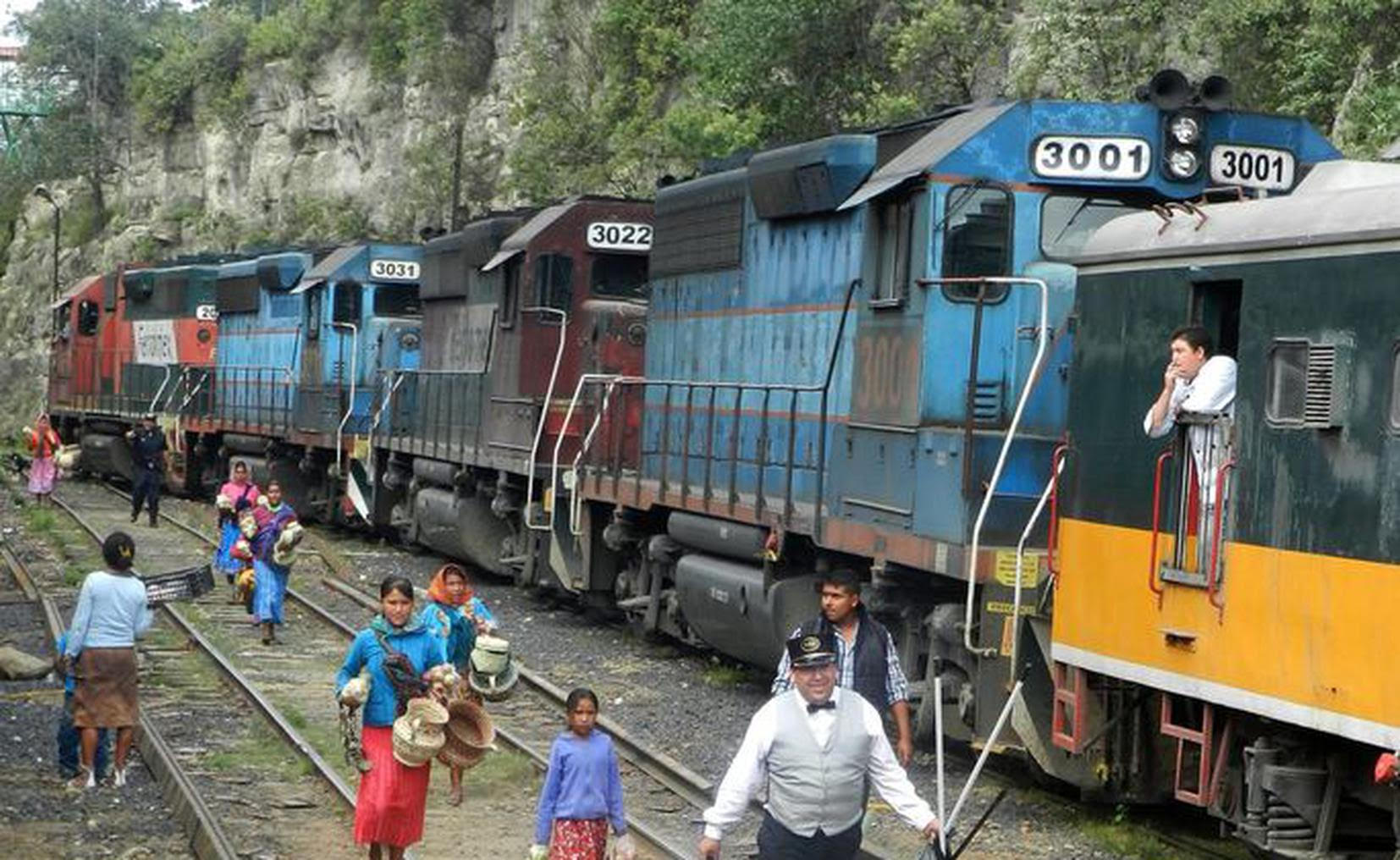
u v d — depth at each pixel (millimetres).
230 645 22203
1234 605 11273
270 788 14508
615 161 47156
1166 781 13109
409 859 12430
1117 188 14969
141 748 15859
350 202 70875
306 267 39750
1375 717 10047
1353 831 11344
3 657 19844
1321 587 10523
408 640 11516
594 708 10266
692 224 21469
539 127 51438
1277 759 11219
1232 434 11406
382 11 69750
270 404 40125
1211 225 11938
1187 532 11867
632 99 50312
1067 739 13070
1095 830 13273
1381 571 10070
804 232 18219
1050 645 13641
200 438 45906
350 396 35406
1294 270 11008
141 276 50719
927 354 15125
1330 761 11016
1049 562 13625
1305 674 10633
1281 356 11070
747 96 40469
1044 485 14648
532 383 26297
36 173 96125
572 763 10172
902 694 10445
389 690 11414
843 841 8750
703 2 47469
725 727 17375
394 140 69188
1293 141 14875
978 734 14164
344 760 15609
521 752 15969
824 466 17344
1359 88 24969
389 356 35406
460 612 14695
